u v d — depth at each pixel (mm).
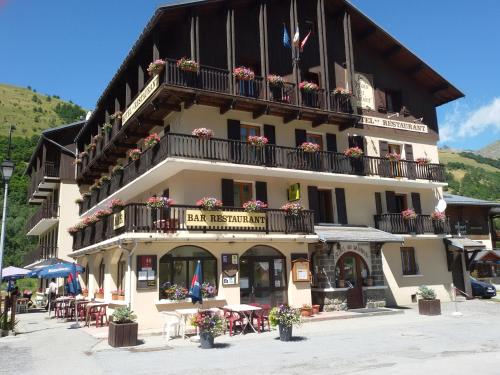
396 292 23047
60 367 9930
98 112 27328
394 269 23250
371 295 20703
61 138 33688
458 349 10875
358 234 20344
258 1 20781
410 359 9742
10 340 14383
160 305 16094
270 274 18531
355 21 24234
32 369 9797
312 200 20953
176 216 17406
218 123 19141
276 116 20766
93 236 21906
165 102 18312
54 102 187500
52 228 34875
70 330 16484
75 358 11016
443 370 8516
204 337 11938
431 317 17703
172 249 16828
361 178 21812
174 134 17328
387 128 24625
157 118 20016
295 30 21078
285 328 12719
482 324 15422
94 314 18141
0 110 151625
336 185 22000
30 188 40656
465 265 26594
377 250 21359
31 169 42062
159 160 17859
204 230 17016
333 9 24000
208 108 19031
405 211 23141
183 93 17547
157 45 18594
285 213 18859
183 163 17312
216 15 19906
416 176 24109
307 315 17812
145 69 20953
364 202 22875
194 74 17906
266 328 15258
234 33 19594
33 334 15719
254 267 18297
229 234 17391
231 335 13984
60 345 13109
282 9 22344
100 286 22531
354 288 20516
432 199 25484
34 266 29688
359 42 25031
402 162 23828
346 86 23500
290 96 20562
